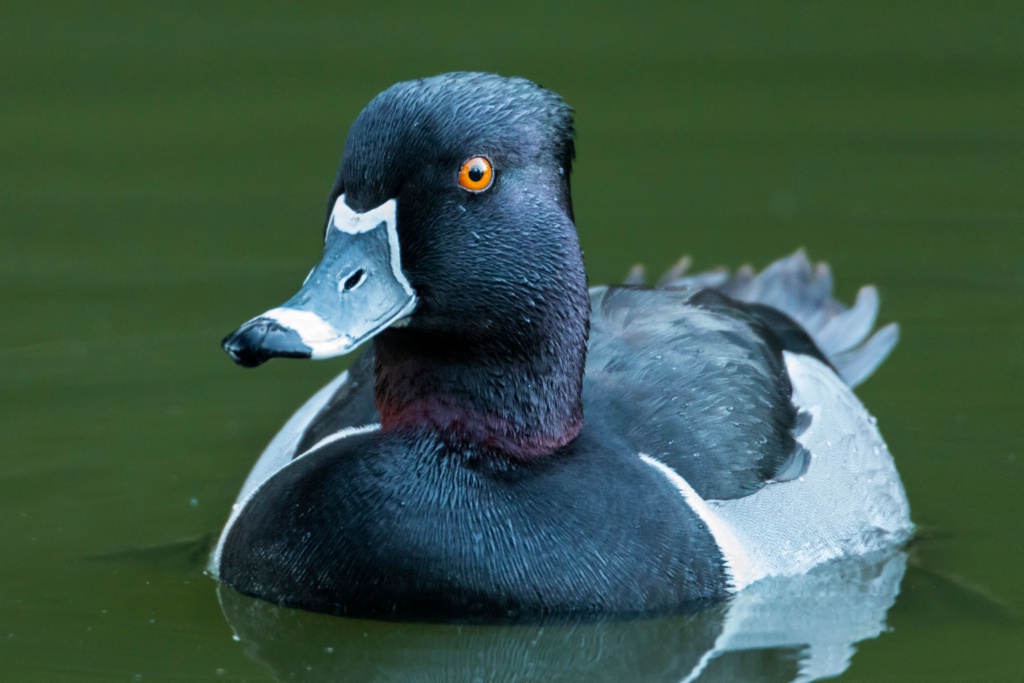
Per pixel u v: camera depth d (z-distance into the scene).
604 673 8.87
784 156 17.72
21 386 13.23
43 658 8.89
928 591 9.96
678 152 17.83
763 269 14.66
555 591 8.89
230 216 16.45
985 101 18.70
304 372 13.96
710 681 8.78
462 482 9.01
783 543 9.79
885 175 17.25
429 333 8.96
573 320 9.25
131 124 18.25
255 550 9.28
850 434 10.87
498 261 8.91
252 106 18.45
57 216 16.36
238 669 8.81
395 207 8.78
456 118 8.80
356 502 8.96
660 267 15.38
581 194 16.97
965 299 14.78
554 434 9.27
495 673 8.84
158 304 14.75
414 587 8.84
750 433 10.01
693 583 9.23
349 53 19.52
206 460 12.08
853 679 8.72
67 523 10.92
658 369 10.14
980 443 12.36
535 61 19.41
